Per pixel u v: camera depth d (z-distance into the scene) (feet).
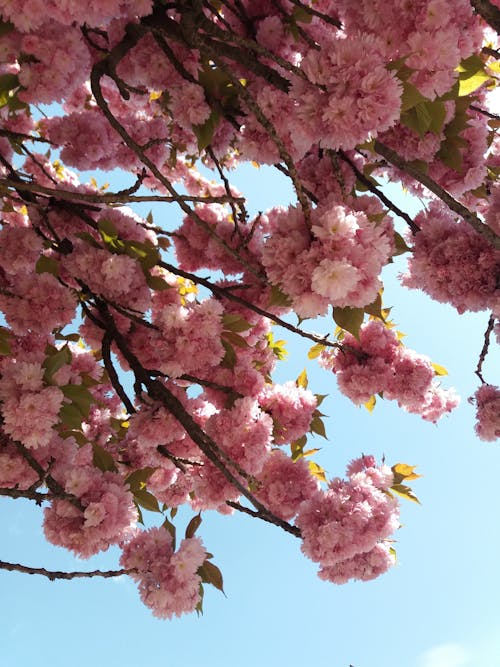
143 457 12.15
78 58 9.62
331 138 7.27
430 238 9.87
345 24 8.17
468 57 8.54
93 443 9.84
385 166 10.27
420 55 7.46
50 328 10.30
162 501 12.76
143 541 9.80
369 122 7.06
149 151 14.15
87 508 8.61
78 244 10.68
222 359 10.91
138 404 10.90
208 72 9.45
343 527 9.91
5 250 10.69
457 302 9.90
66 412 8.84
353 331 7.82
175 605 9.48
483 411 12.12
